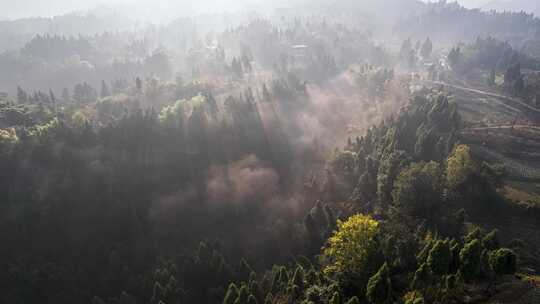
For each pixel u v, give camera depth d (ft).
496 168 274.77
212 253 315.99
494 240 188.65
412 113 389.80
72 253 358.02
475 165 258.16
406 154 306.14
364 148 378.53
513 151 352.08
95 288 329.72
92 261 352.90
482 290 163.22
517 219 247.29
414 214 244.01
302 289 206.90
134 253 355.15
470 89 590.14
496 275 169.58
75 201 384.47
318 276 204.64
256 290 234.79
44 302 319.88
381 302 163.84
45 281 328.49
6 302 314.76
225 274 292.40
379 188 285.02
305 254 294.87
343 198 339.98
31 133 444.55
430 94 525.34
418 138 325.21
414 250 199.00
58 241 362.94
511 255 159.43
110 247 358.43
